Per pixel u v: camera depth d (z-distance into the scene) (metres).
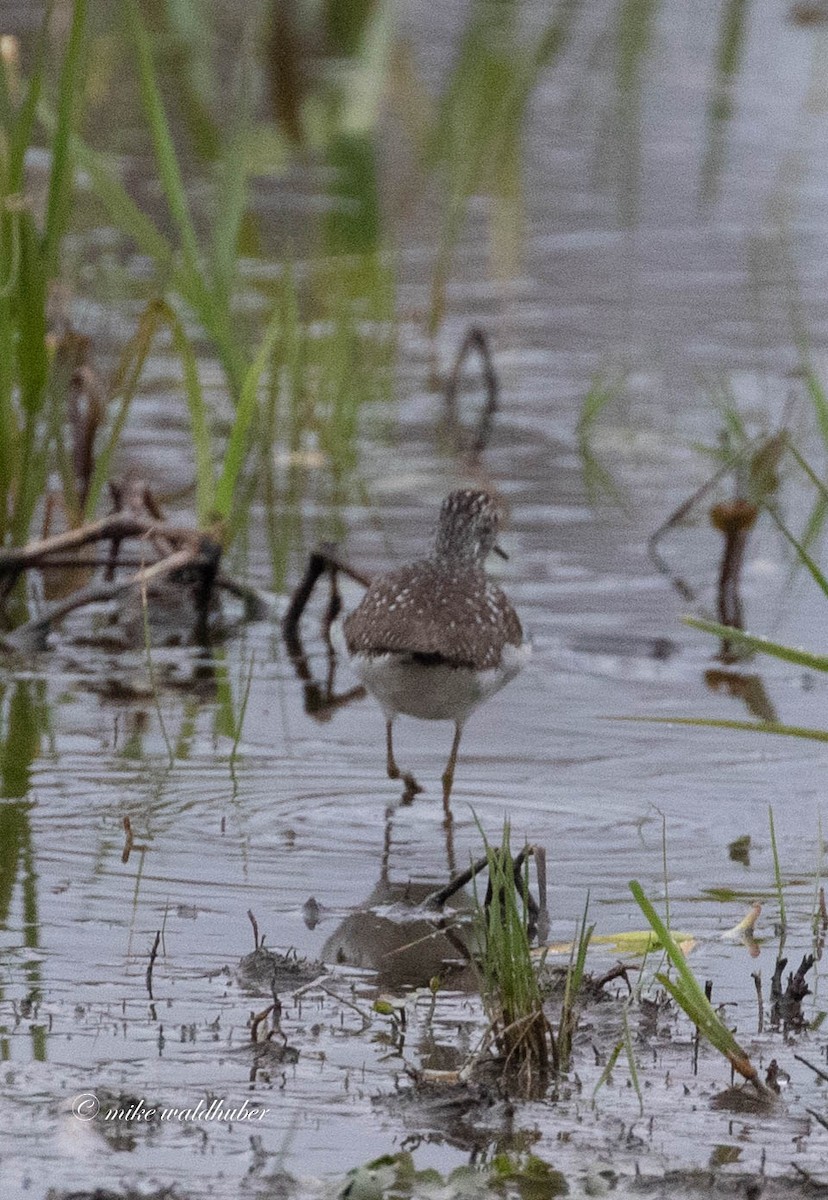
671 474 17.55
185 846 9.87
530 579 14.95
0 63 13.49
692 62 31.55
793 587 14.95
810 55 31.45
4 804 10.39
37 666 13.16
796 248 23.78
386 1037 7.70
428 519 16.16
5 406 13.85
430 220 25.00
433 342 20.78
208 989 8.12
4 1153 6.68
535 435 18.56
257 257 23.00
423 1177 6.55
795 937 8.84
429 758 11.47
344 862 9.76
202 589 14.08
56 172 13.41
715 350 20.50
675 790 10.90
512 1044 7.46
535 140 28.03
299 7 33.06
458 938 8.84
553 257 23.58
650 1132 6.94
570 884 9.49
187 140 27.08
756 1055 7.61
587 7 35.94
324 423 18.08
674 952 7.46
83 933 8.66
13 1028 7.66
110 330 20.25
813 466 17.34
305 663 13.47
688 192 25.78
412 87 30.06
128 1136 6.83
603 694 12.71
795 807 10.62
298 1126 6.94
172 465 16.97
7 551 13.91
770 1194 6.46
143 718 12.08
